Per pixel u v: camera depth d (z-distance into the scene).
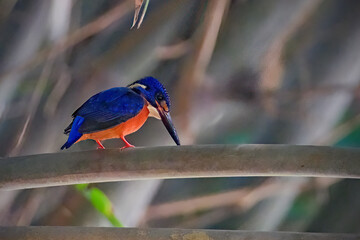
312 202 14.41
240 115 12.45
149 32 11.02
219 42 11.83
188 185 14.53
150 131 10.94
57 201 10.70
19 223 10.95
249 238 6.75
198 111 11.83
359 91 12.06
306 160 6.45
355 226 14.24
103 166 6.77
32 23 10.69
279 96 12.15
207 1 10.93
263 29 11.68
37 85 10.73
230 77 11.95
